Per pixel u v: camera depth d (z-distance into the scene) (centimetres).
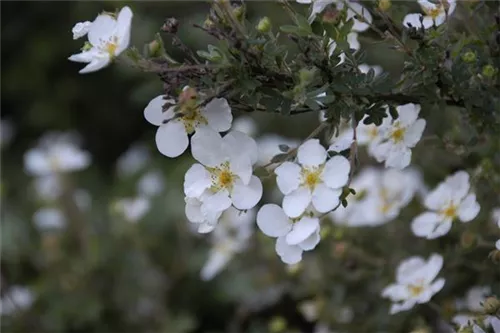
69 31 174
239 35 79
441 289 91
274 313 108
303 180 80
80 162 119
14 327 108
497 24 84
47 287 110
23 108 180
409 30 82
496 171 91
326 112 81
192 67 79
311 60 81
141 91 106
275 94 80
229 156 80
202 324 115
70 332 110
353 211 97
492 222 91
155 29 124
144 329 110
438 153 95
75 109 175
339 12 82
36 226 128
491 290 89
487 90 84
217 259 104
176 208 118
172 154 80
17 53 177
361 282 96
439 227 87
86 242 115
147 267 113
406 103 84
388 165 85
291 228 81
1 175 159
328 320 97
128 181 137
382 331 94
